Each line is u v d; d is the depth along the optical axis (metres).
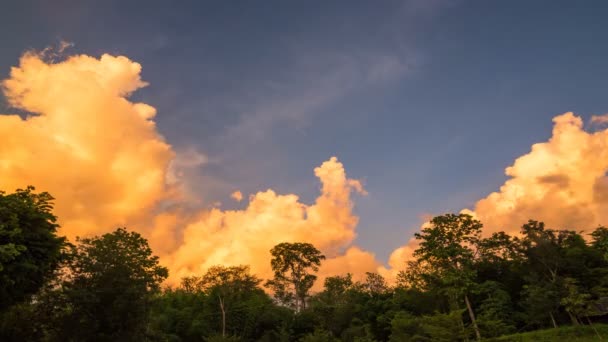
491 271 66.88
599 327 45.22
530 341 44.81
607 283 55.62
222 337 65.69
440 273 61.47
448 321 45.75
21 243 22.66
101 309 32.84
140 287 34.81
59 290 32.44
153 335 38.16
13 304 24.91
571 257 59.66
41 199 25.81
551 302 51.38
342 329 68.69
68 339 31.45
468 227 59.62
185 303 82.62
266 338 69.75
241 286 78.94
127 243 37.06
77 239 35.09
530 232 62.12
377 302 73.94
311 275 87.00
